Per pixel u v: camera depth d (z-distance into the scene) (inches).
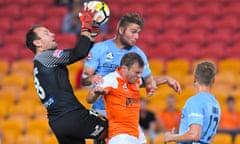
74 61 877.8
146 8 2420.0
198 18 2345.0
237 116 1739.7
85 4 875.4
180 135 956.6
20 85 2150.6
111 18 2359.7
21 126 1930.4
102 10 865.5
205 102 971.3
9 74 2240.4
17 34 2396.7
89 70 996.6
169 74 2052.2
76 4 2341.3
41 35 900.0
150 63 2106.3
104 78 905.5
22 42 2368.4
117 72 912.9
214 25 2292.1
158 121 1702.8
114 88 900.6
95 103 985.5
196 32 2268.7
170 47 2206.0
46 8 2507.4
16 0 2561.5
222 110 1815.9
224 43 2199.8
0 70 2246.6
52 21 2413.9
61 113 882.1
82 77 1011.3
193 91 1907.0
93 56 997.2
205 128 975.6
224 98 1888.5
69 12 2405.3
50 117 891.4
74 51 866.1
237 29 2274.9
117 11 2396.7
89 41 866.1
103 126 902.4
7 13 2506.2
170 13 2388.0
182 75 2034.9
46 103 888.3
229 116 1736.0
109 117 905.5
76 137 893.2
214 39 2219.5
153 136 1660.9
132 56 903.1
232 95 1900.8
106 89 896.9
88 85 1013.8
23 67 2229.3
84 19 868.6
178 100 1903.3
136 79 906.1
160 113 1749.5
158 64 2095.2
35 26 908.6
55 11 2474.2
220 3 2391.7
